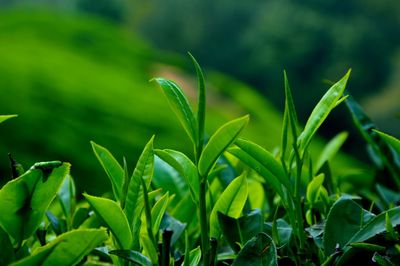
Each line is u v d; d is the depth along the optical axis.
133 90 18.73
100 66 22.58
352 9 41.78
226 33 46.16
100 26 27.84
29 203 0.68
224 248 0.88
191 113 0.70
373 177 1.17
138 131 14.58
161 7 48.31
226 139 0.67
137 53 26.89
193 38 46.81
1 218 0.67
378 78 39.09
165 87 0.70
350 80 38.44
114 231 0.69
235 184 0.77
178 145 14.75
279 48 40.25
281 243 0.79
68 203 0.94
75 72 18.89
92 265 0.87
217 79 26.94
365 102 37.53
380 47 39.56
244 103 24.97
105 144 13.14
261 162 0.74
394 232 0.70
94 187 10.83
